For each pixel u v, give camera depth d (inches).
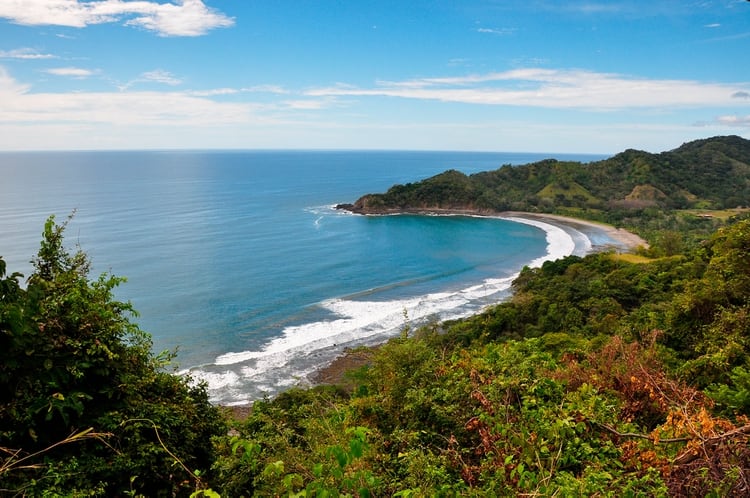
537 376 263.9
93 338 243.8
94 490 207.2
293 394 502.6
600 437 210.1
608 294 1322.6
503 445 193.9
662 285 1310.3
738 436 161.3
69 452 219.3
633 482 151.4
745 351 393.4
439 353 389.1
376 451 201.8
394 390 286.7
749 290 515.5
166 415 265.9
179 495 241.4
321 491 122.4
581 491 143.9
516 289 1905.8
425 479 170.2
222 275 2005.4
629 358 280.7
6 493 189.3
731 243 584.4
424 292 1916.8
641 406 244.4
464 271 2284.7
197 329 1437.0
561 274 1930.4
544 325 1232.8
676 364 421.7
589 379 271.9
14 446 207.5
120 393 251.8
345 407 313.3
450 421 232.4
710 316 525.0
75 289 251.8
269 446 217.0
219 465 234.2
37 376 217.6
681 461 166.2
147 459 233.8
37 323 221.9
